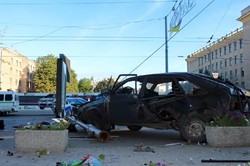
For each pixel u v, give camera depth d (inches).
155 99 408.8
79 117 506.3
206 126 360.5
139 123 422.0
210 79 390.6
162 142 406.0
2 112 1285.7
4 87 3334.2
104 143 400.8
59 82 531.2
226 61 3472.0
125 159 293.0
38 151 317.7
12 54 3567.9
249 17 2962.6
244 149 336.5
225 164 272.2
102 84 4087.1
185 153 319.9
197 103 378.0
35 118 1049.5
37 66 3956.7
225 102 368.8
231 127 348.8
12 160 289.9
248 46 3019.2
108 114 451.5
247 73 3036.4
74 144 389.1
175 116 390.0
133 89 432.8
